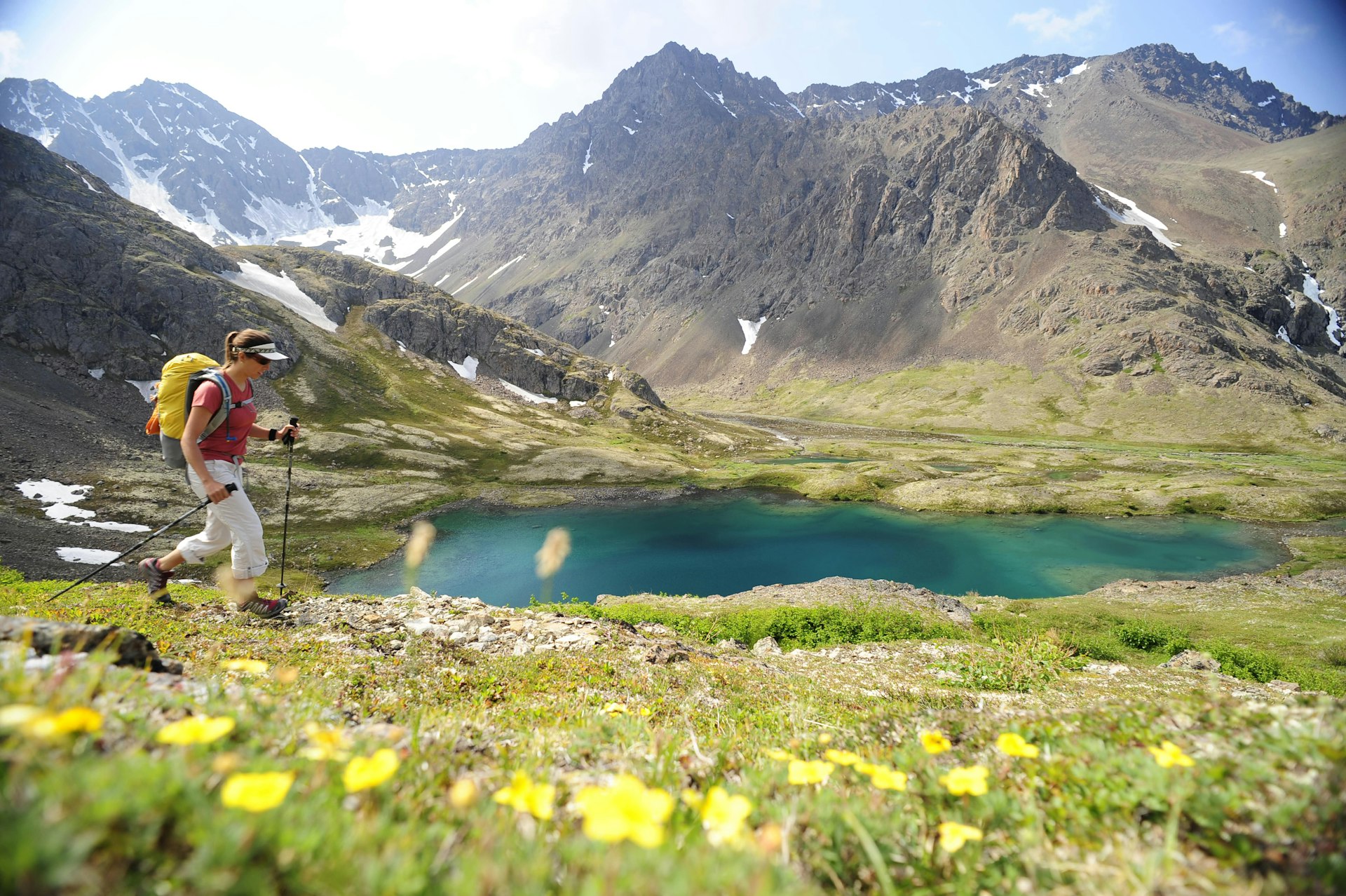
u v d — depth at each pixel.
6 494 58.34
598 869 1.53
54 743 1.46
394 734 2.86
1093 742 2.63
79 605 8.52
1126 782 2.30
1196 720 2.82
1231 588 42.00
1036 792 2.50
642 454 115.19
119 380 102.19
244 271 156.12
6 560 43.03
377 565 56.97
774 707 7.03
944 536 68.00
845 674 12.46
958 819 2.30
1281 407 157.00
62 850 1.04
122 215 137.62
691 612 28.25
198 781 1.55
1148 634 23.14
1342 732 2.28
